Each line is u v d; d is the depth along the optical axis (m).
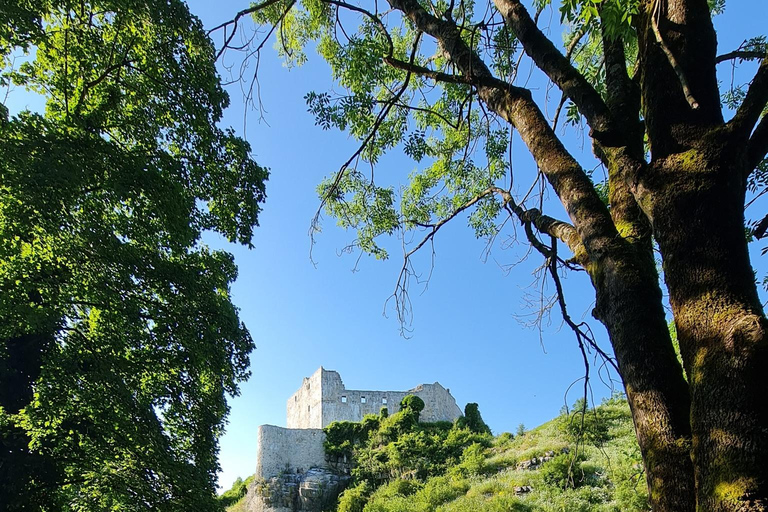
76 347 10.96
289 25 10.45
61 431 11.14
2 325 9.92
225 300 13.87
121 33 11.69
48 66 11.23
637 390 3.52
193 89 12.30
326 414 50.38
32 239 10.34
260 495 40.75
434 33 5.95
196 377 12.68
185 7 11.84
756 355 2.87
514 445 36.38
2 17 9.37
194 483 11.75
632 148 4.38
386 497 34.22
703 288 3.23
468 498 27.42
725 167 3.49
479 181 10.00
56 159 9.37
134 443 11.28
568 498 22.38
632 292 3.80
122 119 11.72
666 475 3.17
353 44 8.26
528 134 5.04
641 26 4.36
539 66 5.04
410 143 9.08
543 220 5.38
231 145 13.42
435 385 52.81
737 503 2.58
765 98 3.57
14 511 10.64
